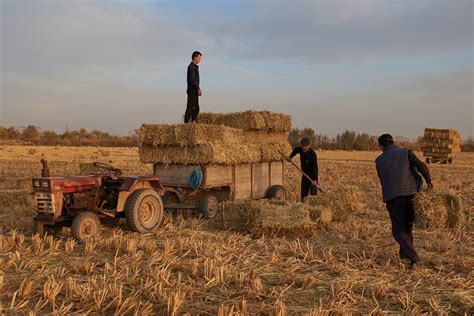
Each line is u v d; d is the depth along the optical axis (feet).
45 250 23.97
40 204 27.09
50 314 15.57
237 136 37.19
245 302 15.90
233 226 30.04
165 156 35.24
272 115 40.32
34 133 245.65
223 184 35.94
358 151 203.82
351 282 18.67
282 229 27.66
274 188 41.14
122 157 117.60
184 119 40.19
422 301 17.10
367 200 43.60
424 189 32.24
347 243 26.40
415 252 21.88
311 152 37.63
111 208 30.01
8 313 15.57
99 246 24.81
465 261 21.80
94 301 16.38
